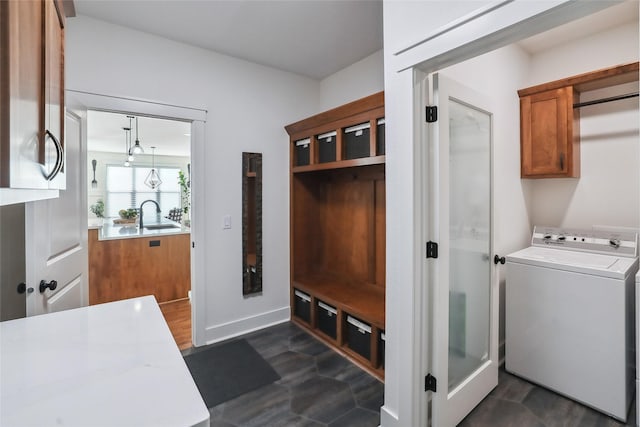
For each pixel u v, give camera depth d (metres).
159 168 8.99
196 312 2.78
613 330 1.87
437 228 1.61
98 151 8.04
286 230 3.35
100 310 1.37
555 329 2.10
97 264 3.49
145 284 3.78
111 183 8.35
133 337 1.13
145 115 2.54
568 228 2.59
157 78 2.55
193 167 2.75
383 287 2.79
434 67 1.53
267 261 3.21
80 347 1.06
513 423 1.85
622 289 1.84
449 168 1.72
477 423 1.85
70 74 2.21
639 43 2.28
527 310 2.23
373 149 2.28
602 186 2.51
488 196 2.07
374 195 2.86
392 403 1.74
